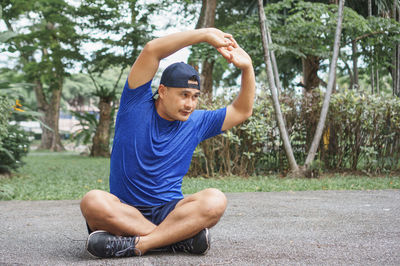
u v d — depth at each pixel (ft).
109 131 56.18
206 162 25.41
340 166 26.55
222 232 10.84
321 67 53.67
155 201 8.29
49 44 48.52
